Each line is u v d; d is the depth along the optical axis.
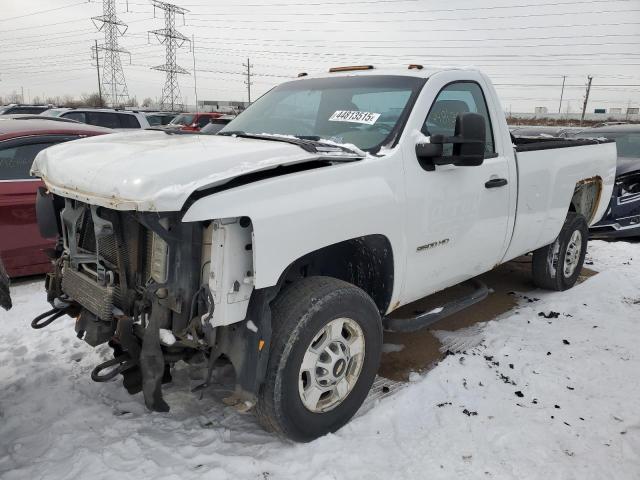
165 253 2.52
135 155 2.65
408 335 4.32
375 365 3.11
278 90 4.30
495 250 4.18
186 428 3.00
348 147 3.10
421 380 3.50
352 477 2.60
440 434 2.97
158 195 2.25
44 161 3.19
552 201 4.73
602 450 2.85
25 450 2.79
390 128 3.34
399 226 3.16
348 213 2.82
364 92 3.72
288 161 2.65
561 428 3.04
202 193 2.39
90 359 3.84
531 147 4.43
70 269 3.12
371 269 3.31
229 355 2.62
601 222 7.77
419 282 3.51
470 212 3.72
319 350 2.81
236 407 2.63
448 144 3.54
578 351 4.01
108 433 2.91
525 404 3.28
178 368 3.67
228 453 2.77
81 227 3.08
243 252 2.51
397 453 2.80
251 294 2.57
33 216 5.30
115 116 14.84
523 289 5.54
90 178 2.57
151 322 2.57
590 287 5.56
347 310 2.85
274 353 2.62
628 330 4.41
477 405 3.26
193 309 2.54
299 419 2.76
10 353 3.91
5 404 3.23
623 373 3.67
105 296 2.77
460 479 2.62
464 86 3.88
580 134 9.94
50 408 3.18
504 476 2.65
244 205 2.42
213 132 3.98
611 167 5.75
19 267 5.30
